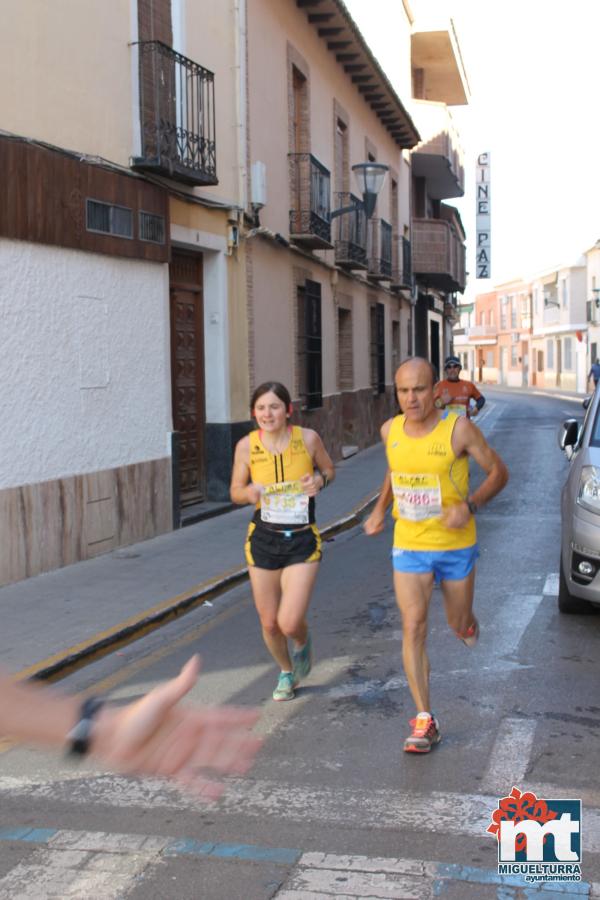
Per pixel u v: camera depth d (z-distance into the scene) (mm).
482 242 42688
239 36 13297
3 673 1187
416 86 32688
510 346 82312
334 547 11312
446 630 7051
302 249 16688
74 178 9219
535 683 5801
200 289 12930
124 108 10172
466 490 4789
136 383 10500
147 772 1077
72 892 3479
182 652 6789
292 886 3475
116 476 10125
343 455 20406
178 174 10945
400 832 3891
